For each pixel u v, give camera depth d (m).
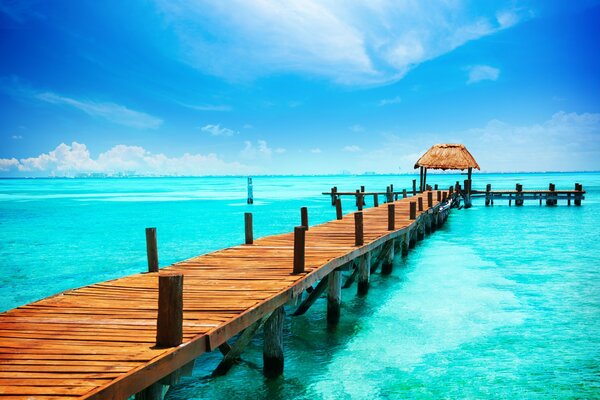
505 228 26.19
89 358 4.27
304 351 8.33
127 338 4.84
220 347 7.54
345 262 9.87
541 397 6.61
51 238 24.20
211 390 6.92
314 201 54.50
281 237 13.33
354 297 11.82
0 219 34.53
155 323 5.40
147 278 8.03
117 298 6.64
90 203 54.31
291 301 7.24
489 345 8.53
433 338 8.91
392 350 8.35
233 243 22.22
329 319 9.56
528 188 89.81
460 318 10.06
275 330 6.95
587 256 17.48
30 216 37.03
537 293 12.05
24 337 4.90
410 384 7.05
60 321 5.49
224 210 41.81
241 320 5.63
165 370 4.30
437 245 20.23
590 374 7.30
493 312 10.47
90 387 3.67
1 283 14.22
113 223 31.41
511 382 7.08
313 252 10.16
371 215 19.50
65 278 14.92
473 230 25.45
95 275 15.38
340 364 7.77
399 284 13.14
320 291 10.02
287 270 8.46
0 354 4.39
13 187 135.62
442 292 12.22
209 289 7.04
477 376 7.28
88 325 5.33
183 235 25.06
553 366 7.61
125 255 19.14
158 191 96.62
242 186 136.25
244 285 7.30
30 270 16.14
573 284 12.99
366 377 7.29
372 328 9.51
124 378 3.84
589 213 34.41
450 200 30.67
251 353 8.12
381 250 14.20
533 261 16.50
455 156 37.81
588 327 9.42
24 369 4.03
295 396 6.75
